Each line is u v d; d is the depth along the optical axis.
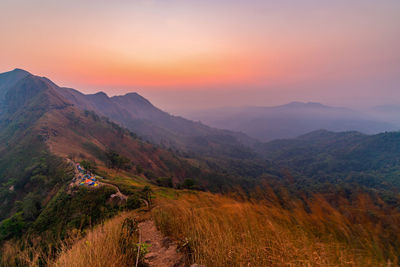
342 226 2.98
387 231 2.68
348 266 2.54
